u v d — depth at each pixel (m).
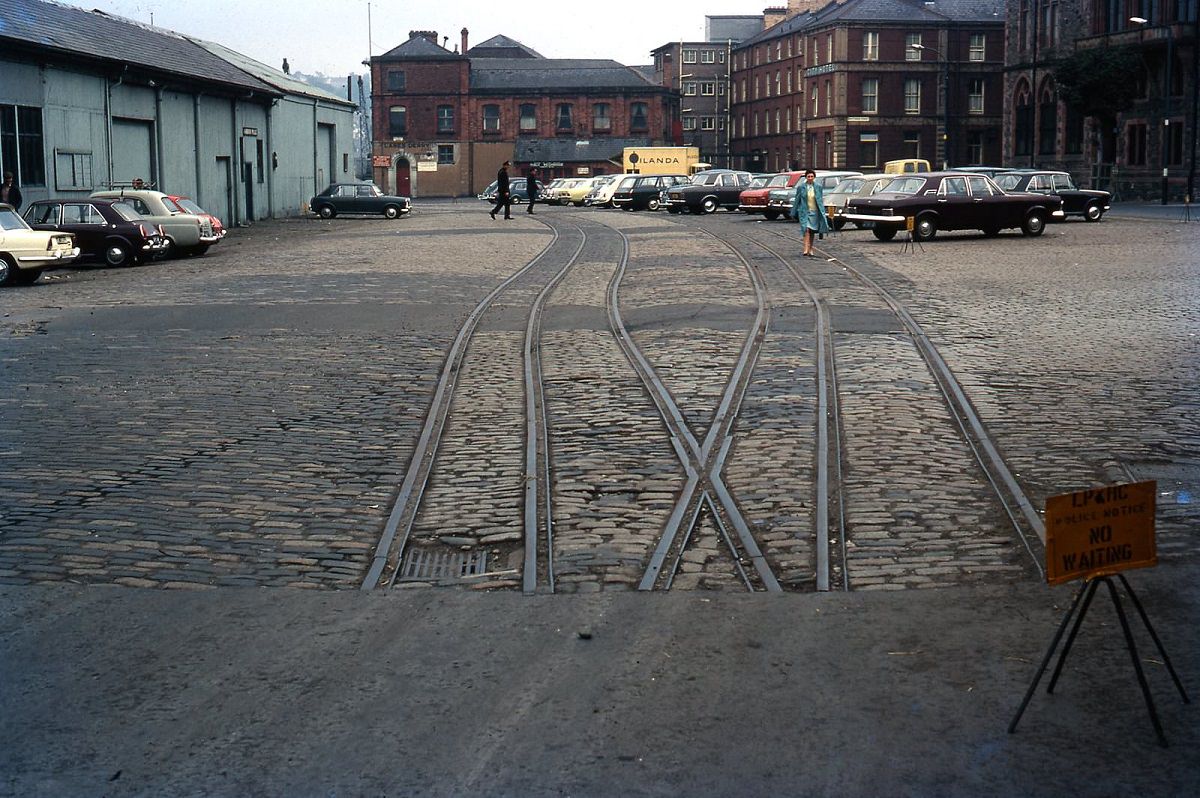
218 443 9.01
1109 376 11.18
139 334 14.59
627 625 5.57
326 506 7.48
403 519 7.23
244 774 4.22
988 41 82.38
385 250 29.02
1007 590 5.93
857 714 4.62
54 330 15.16
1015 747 4.34
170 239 27.62
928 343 13.09
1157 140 58.06
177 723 4.61
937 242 29.11
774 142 95.62
